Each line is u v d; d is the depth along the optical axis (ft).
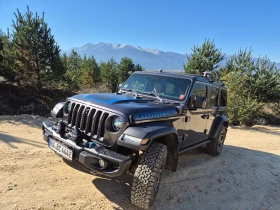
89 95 13.38
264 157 23.40
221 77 53.93
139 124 11.38
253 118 49.37
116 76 68.80
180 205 12.51
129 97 13.98
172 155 13.39
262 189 15.93
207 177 16.60
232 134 34.32
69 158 11.41
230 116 44.88
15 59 42.42
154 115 12.13
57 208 10.80
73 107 12.91
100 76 69.92
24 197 11.25
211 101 18.62
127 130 10.89
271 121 56.85
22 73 43.86
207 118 18.30
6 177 12.84
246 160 21.53
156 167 10.82
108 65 69.77
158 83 16.20
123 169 10.23
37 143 18.78
